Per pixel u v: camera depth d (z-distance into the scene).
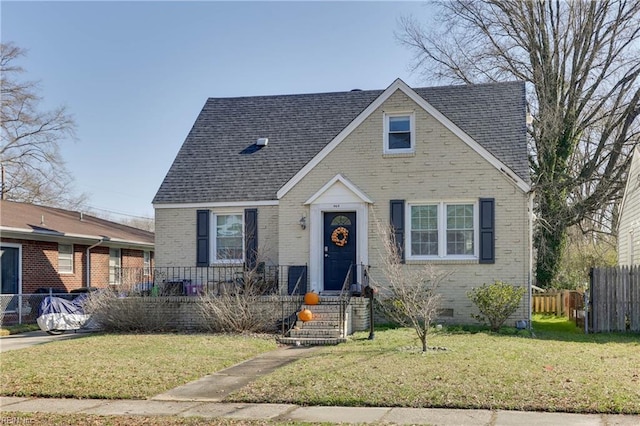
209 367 12.58
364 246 19.89
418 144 19.88
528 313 18.78
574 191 33.44
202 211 22.16
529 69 31.05
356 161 20.27
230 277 21.58
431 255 19.66
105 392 10.60
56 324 19.62
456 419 8.56
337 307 17.84
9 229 22.34
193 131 25.00
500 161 19.16
